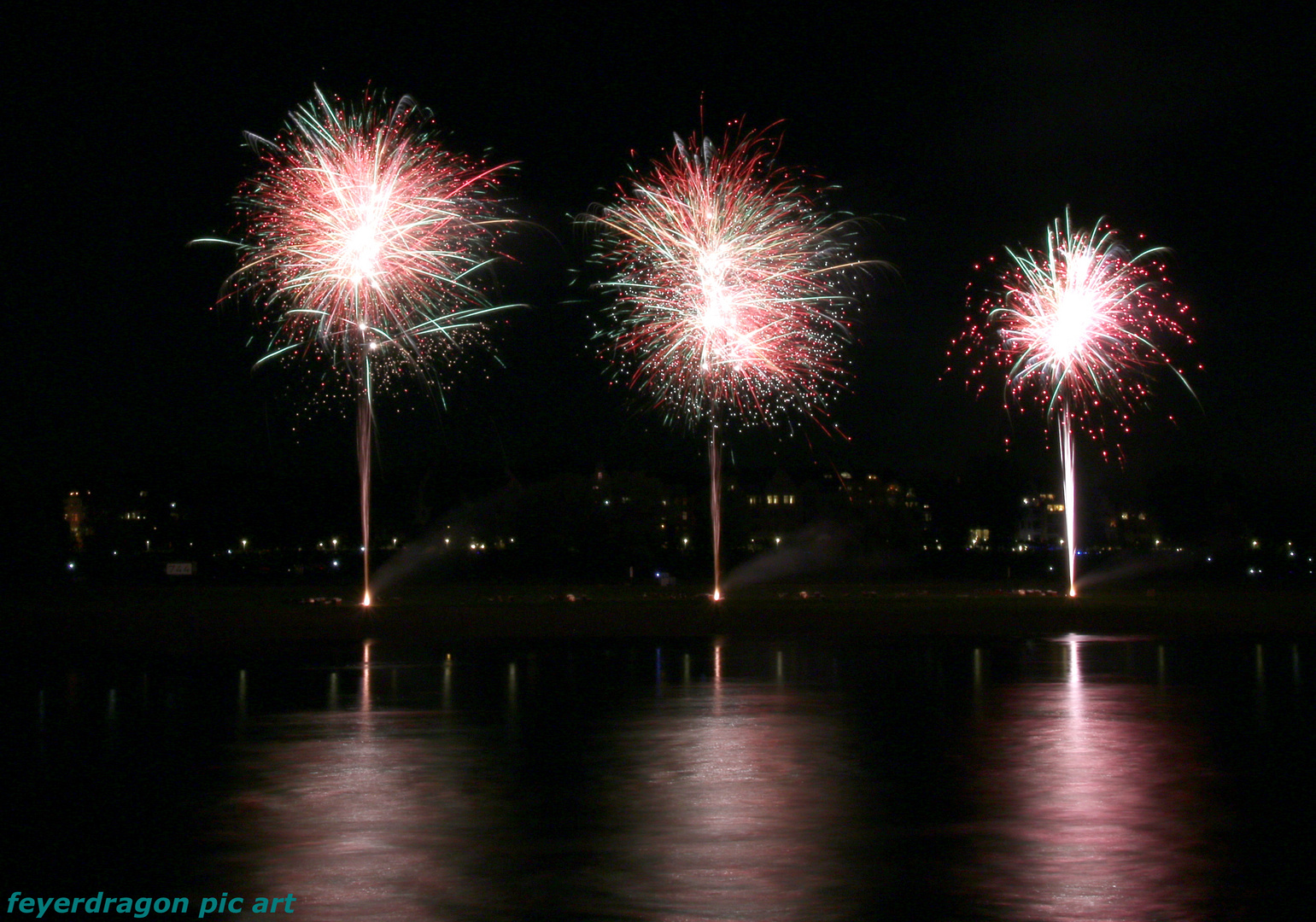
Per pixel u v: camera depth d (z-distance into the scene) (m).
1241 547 129.12
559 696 25.62
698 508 111.75
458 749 18.66
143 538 125.12
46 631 45.50
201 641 42.69
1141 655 35.62
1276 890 10.91
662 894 10.86
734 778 16.17
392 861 11.97
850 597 71.06
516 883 11.22
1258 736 19.69
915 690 26.48
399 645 41.22
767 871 11.58
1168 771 16.53
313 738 19.78
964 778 16.11
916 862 11.88
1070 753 18.05
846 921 10.12
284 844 12.66
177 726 21.39
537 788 15.52
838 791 15.30
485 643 41.84
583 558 103.81
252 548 126.00
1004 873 11.46
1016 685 27.47
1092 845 12.49
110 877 11.52
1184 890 10.95
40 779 16.33
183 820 13.76
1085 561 109.88
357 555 114.88
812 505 143.62
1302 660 33.66
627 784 15.77
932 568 106.12
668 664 33.03
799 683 27.98
